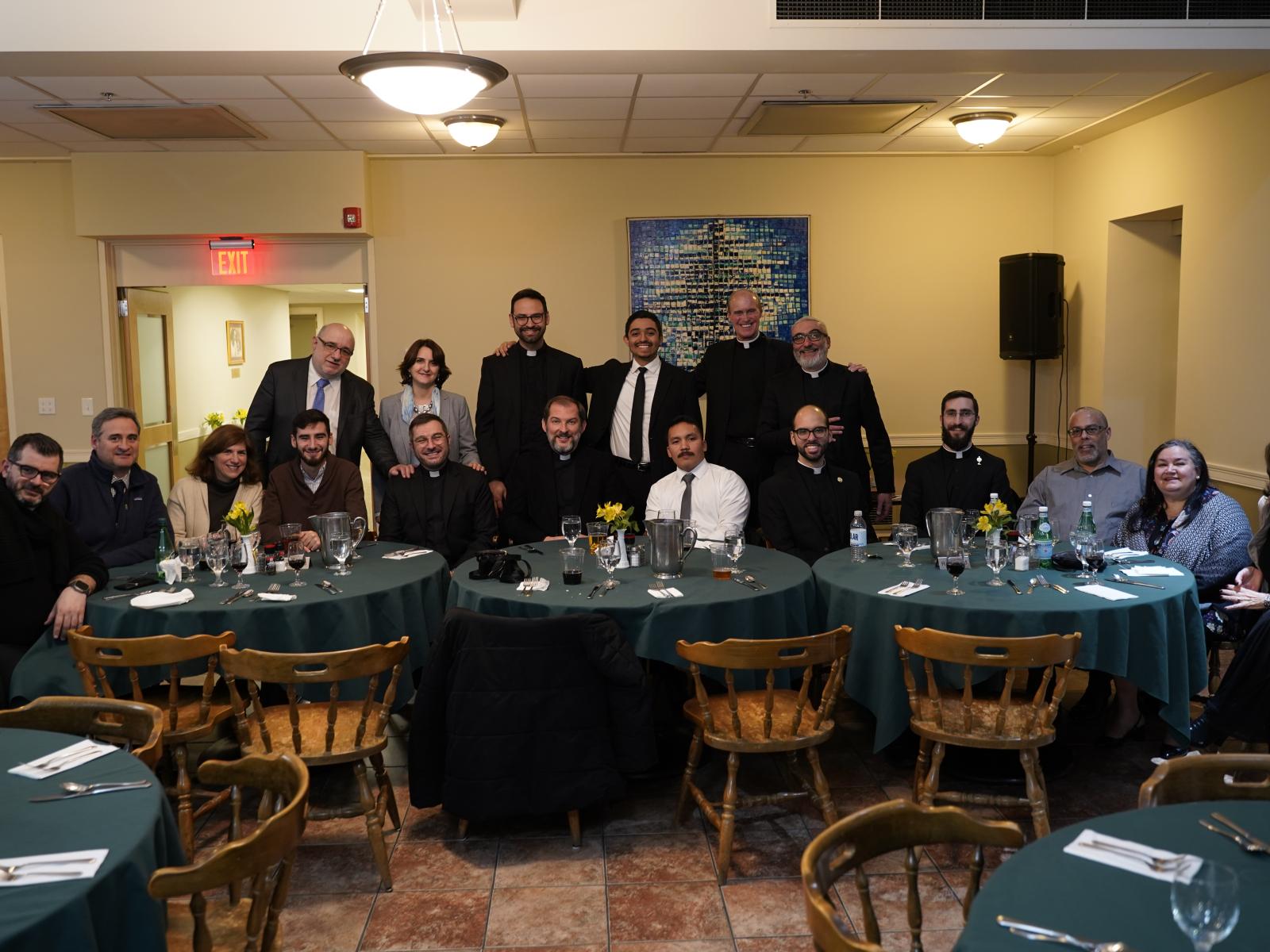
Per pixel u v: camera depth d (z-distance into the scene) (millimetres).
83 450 7195
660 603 3441
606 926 2842
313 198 6812
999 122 6059
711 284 7195
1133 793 3604
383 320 7152
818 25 4594
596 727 3232
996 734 3078
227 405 10320
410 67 3418
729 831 3078
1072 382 7227
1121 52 4664
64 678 3561
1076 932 1521
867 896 1824
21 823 1918
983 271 7328
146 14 4434
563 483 5051
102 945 1704
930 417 7406
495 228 7113
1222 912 1387
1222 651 5148
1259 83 5246
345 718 3346
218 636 3178
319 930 2838
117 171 6758
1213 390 5707
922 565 4027
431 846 3322
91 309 7082
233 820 2453
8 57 4523
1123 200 6488
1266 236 5234
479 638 3178
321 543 4172
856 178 7195
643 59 4707
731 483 4656
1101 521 4609
